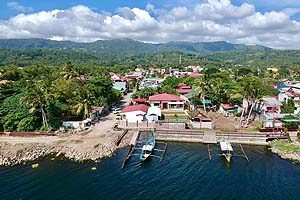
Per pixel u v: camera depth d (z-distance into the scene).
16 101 90.19
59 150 76.94
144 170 66.94
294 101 119.12
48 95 91.62
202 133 89.12
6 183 60.06
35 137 83.44
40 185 59.38
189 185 59.97
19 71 168.88
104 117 109.12
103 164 69.88
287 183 61.25
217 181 61.97
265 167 69.44
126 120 97.88
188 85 170.50
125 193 56.38
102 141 82.06
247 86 99.81
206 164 71.00
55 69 193.88
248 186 59.78
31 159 72.19
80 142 81.06
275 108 107.81
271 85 163.38
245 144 86.25
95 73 189.88
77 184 59.88
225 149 77.12
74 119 98.06
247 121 100.19
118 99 142.00
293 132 90.19
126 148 80.75
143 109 102.62
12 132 84.56
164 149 81.44
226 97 125.06
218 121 105.00
